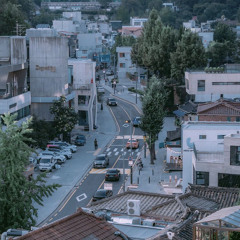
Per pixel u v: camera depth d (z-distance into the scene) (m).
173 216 40.41
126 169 86.75
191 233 33.09
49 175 82.75
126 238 27.44
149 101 87.00
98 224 27.95
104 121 124.19
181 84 136.38
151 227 33.81
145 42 160.00
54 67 104.50
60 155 89.81
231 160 57.97
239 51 186.00
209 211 39.41
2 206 46.66
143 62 153.62
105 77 193.50
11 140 48.16
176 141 87.06
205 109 90.19
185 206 42.00
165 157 92.75
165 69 150.25
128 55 188.12
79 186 78.12
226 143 57.78
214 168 58.47
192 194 47.47
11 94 96.88
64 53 104.94
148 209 43.34
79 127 116.00
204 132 67.88
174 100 127.88
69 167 87.56
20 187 47.53
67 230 26.77
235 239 25.84
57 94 104.94
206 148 68.00
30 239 25.66
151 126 87.19
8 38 100.62
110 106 141.25
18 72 100.62
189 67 138.62
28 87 105.12
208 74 116.69
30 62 104.62
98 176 82.88
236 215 26.69
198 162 58.97
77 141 102.50
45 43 104.31
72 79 114.69
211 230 26.42
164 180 79.12
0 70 93.81
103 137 109.56
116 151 98.38
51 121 102.94
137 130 115.50
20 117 95.81
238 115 88.44
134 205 38.19
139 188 75.94
